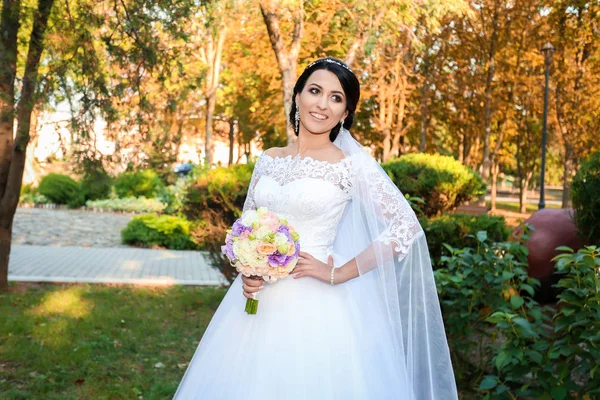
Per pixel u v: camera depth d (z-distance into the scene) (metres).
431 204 8.41
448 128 30.30
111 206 20.89
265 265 2.47
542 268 5.30
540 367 3.49
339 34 10.77
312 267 2.61
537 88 24.55
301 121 2.88
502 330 3.72
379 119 20.67
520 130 30.00
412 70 21.28
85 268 9.41
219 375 2.64
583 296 3.38
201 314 6.83
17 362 4.73
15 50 6.24
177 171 23.86
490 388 3.62
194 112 27.89
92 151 6.48
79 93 6.36
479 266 4.08
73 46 6.16
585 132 24.12
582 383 4.07
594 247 3.44
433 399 2.70
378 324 2.71
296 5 8.23
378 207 2.69
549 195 61.38
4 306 6.52
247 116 26.28
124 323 6.15
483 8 22.08
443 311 4.28
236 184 6.52
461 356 4.50
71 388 4.27
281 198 2.78
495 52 23.14
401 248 2.63
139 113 6.69
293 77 8.64
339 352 2.57
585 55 22.50
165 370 4.80
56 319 6.02
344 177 2.77
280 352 2.57
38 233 13.89
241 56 21.80
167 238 12.90
